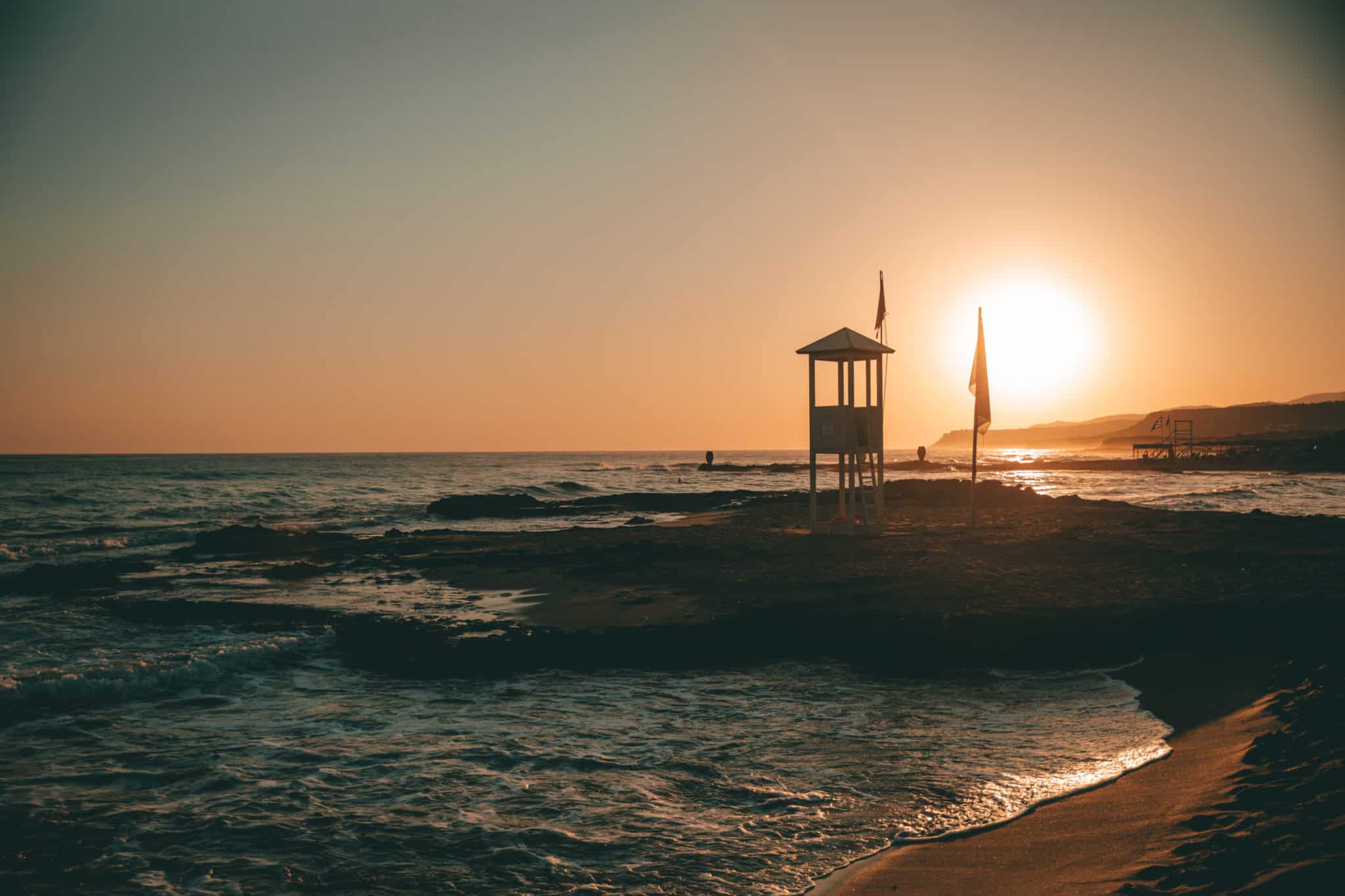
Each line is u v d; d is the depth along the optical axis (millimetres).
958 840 5508
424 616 13773
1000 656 10789
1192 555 16703
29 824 6148
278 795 6707
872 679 10195
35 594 17094
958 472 97812
